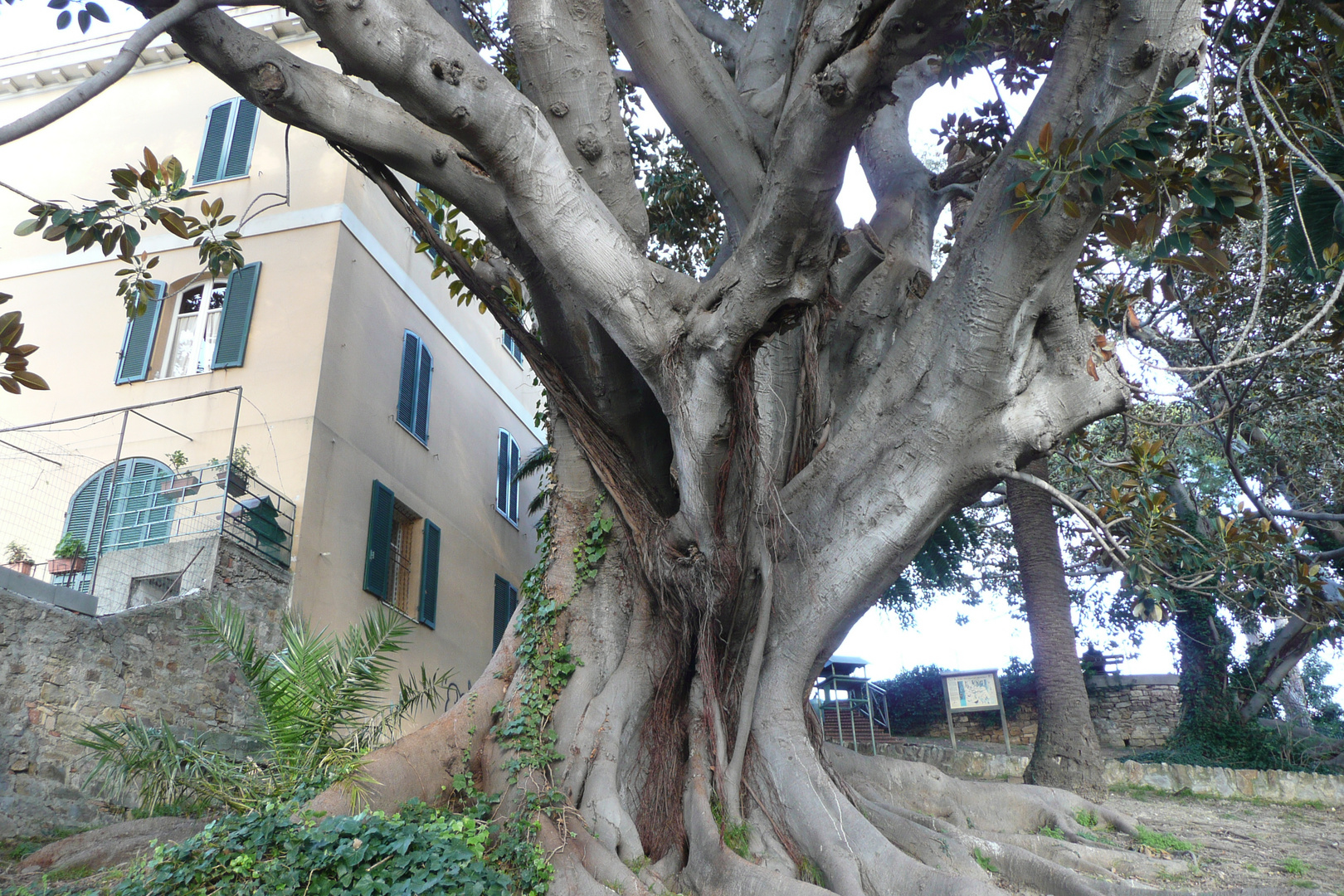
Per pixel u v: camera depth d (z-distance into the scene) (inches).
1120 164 203.3
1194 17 227.5
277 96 244.1
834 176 209.2
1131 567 330.6
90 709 355.9
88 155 618.5
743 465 265.3
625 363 314.7
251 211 578.9
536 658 310.0
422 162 267.7
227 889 205.2
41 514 514.0
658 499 330.0
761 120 323.9
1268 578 359.9
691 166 524.1
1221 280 366.3
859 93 194.4
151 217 288.2
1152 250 223.6
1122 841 336.2
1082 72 236.5
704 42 326.6
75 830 332.8
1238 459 621.3
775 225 217.2
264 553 463.5
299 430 510.9
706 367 242.8
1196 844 342.0
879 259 366.6
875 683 759.1
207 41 236.7
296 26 620.4
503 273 347.3
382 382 594.2
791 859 275.4
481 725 299.3
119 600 441.1
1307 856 322.7
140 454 520.7
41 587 353.4
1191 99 201.0
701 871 265.3
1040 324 283.0
